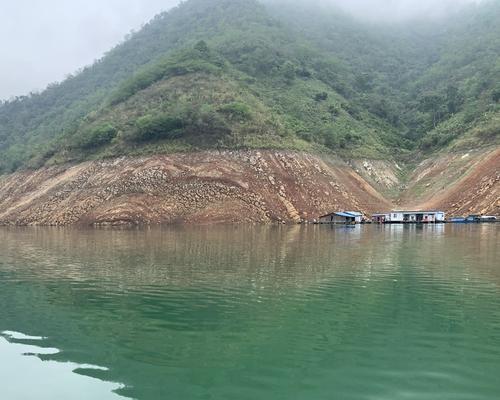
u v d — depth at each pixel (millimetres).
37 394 11078
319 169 89688
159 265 29938
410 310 18219
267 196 82562
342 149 102750
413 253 35531
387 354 13531
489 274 25828
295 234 57062
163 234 58375
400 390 11102
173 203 81812
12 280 25078
